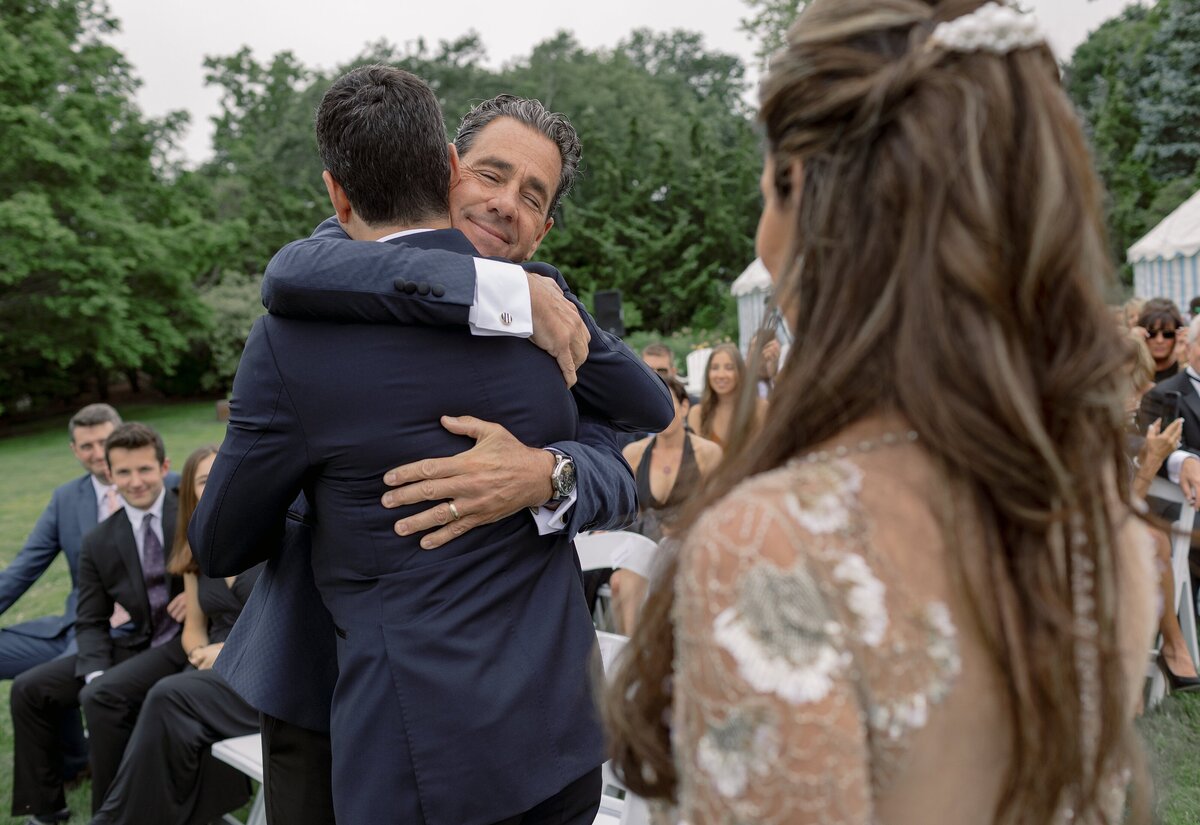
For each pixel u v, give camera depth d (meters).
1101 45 24.53
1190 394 3.97
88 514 4.21
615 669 0.81
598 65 44.47
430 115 1.55
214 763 3.17
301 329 1.42
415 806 1.39
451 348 1.46
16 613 6.21
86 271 22.20
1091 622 0.70
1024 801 0.68
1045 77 0.70
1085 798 0.73
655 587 0.79
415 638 1.42
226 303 27.62
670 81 51.38
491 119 2.23
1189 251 9.26
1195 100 20.45
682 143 36.78
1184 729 3.28
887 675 0.64
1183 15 20.67
